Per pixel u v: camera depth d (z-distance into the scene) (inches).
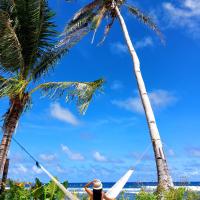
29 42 612.4
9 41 566.9
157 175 619.8
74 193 515.2
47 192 506.0
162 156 628.7
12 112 602.9
